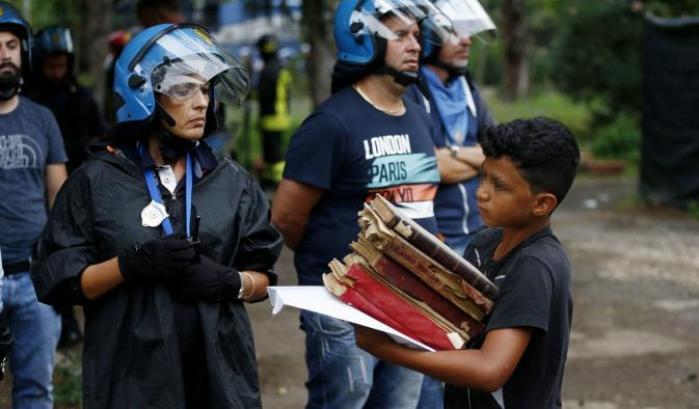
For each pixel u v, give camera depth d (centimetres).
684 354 750
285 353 729
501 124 299
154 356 327
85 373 335
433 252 289
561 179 292
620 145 1888
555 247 298
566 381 687
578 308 876
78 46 1507
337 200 445
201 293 331
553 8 2183
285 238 452
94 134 693
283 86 1416
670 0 1841
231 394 336
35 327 459
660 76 1352
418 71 488
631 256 1091
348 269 290
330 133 436
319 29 1452
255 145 1677
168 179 342
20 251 458
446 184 512
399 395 456
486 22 520
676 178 1359
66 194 339
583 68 1920
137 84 333
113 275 324
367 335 294
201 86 338
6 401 600
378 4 437
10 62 456
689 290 945
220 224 341
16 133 465
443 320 293
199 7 2236
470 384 285
